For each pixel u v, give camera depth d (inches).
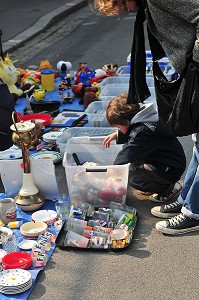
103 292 105.9
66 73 239.3
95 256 117.6
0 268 112.1
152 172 135.7
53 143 170.9
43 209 136.3
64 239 122.9
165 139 133.9
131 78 116.8
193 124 108.8
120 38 361.4
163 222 126.4
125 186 133.9
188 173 127.0
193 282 108.8
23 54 325.4
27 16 438.6
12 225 128.0
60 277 110.6
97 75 223.8
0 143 148.4
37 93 207.5
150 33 107.3
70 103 211.6
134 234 126.2
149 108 133.1
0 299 103.0
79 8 504.4
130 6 106.0
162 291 106.0
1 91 147.3
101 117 173.2
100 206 136.9
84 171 132.0
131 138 132.8
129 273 111.7
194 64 102.0
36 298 104.2
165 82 110.2
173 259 116.5
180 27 101.0
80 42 356.2
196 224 126.3
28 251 118.7
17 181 139.9
